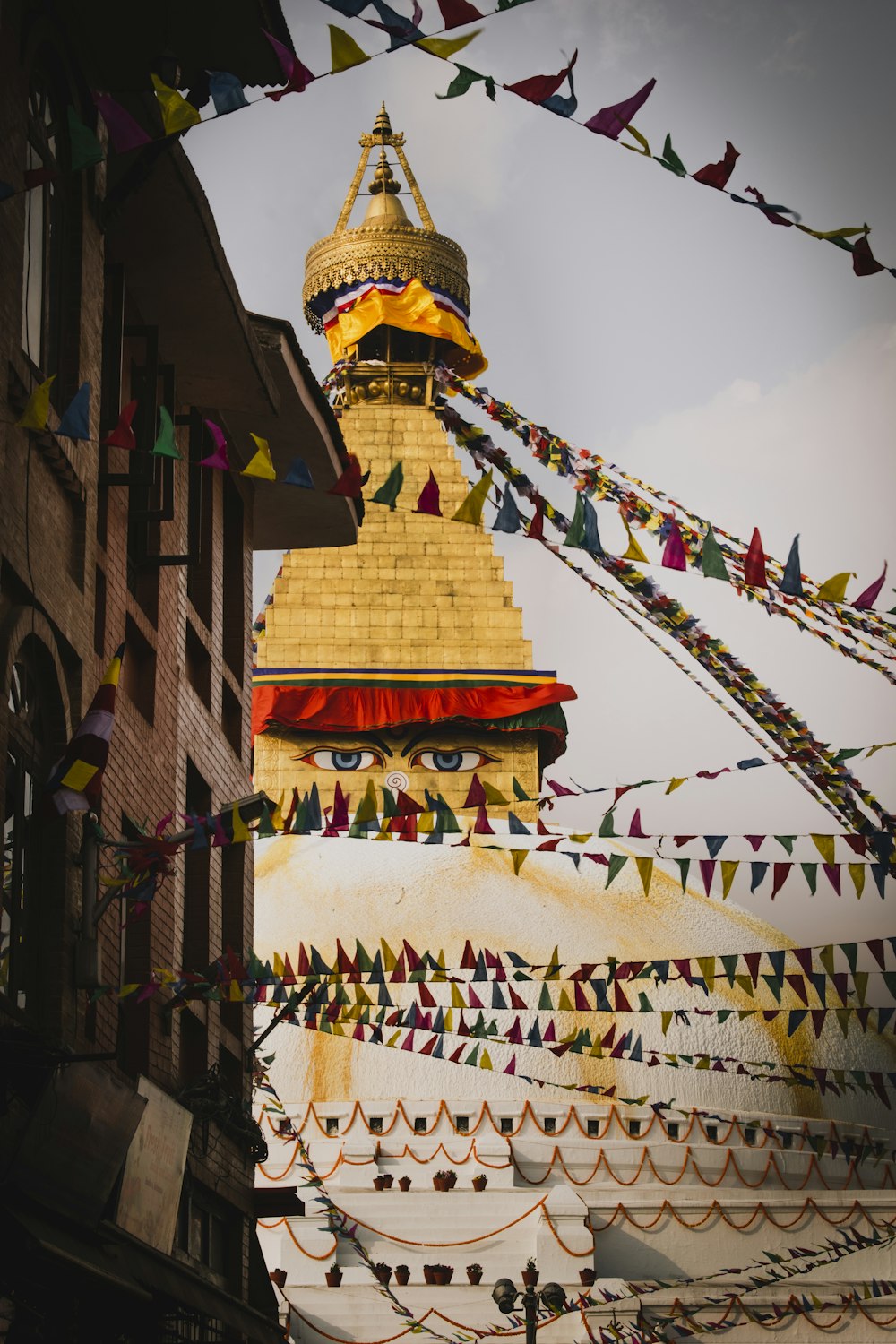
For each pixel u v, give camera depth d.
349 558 61.84
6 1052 15.66
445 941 48.75
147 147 20.11
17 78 17.14
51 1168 16.55
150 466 22.59
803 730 20.97
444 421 24.06
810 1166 47.44
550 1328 41.00
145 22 19.91
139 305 23.81
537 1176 45.72
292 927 49.72
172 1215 19.98
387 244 60.78
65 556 18.66
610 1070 47.41
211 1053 24.67
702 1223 44.84
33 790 17.94
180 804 23.94
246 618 28.81
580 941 49.28
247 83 21.86
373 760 59.34
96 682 20.19
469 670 59.47
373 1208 44.00
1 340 16.45
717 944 50.25
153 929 22.27
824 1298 42.47
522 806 58.06
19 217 17.02
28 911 17.78
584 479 23.11
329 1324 41.19
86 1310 17.55
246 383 25.61
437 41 12.40
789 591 14.16
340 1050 47.19
